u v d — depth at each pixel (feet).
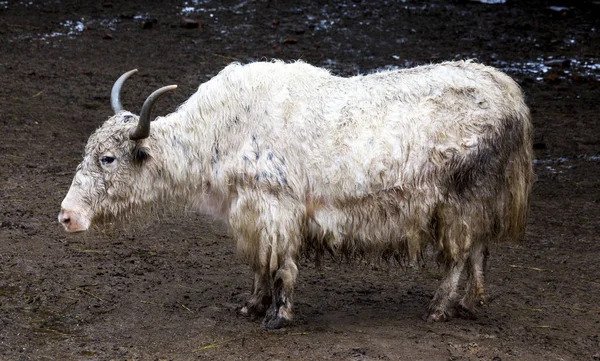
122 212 25.02
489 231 25.14
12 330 24.23
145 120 23.70
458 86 24.62
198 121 24.88
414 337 24.20
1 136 44.42
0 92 51.72
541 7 75.46
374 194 24.13
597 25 70.49
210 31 66.85
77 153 42.68
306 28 67.77
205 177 24.97
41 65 57.57
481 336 24.53
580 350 24.04
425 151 24.02
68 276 28.40
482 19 71.46
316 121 24.29
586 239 33.91
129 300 26.76
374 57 60.44
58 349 23.17
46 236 31.94
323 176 24.09
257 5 74.59
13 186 37.42
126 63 58.70
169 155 24.82
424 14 72.59
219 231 33.73
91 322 25.05
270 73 24.98
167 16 70.85
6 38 63.16
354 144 24.02
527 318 26.37
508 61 60.85
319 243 24.91
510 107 24.81
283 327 24.66
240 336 24.16
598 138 47.16
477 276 25.77
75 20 68.80
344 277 29.66
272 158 24.08
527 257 31.99
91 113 49.06
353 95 24.63
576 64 60.80
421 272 30.35
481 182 24.40
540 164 43.45
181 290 27.76
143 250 31.30
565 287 29.22
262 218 24.18
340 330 24.68
